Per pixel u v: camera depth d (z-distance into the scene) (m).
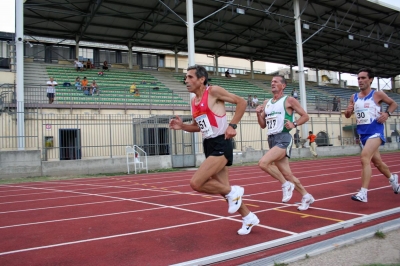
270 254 3.46
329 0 24.50
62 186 11.20
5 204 7.49
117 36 27.08
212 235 4.24
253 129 22.80
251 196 7.36
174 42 29.52
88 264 3.37
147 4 22.08
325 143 27.34
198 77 3.79
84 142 16.78
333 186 8.46
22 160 14.43
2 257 3.66
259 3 23.34
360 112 5.84
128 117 18.16
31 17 22.55
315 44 33.59
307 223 4.65
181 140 18.80
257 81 34.72
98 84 22.88
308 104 30.52
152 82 25.84
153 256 3.54
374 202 5.95
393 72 46.53
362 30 30.83
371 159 6.04
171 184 10.72
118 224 5.09
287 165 5.47
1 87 16.92
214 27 27.25
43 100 17.69
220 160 3.78
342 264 3.26
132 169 16.88
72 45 30.38
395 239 3.95
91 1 20.88
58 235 4.55
